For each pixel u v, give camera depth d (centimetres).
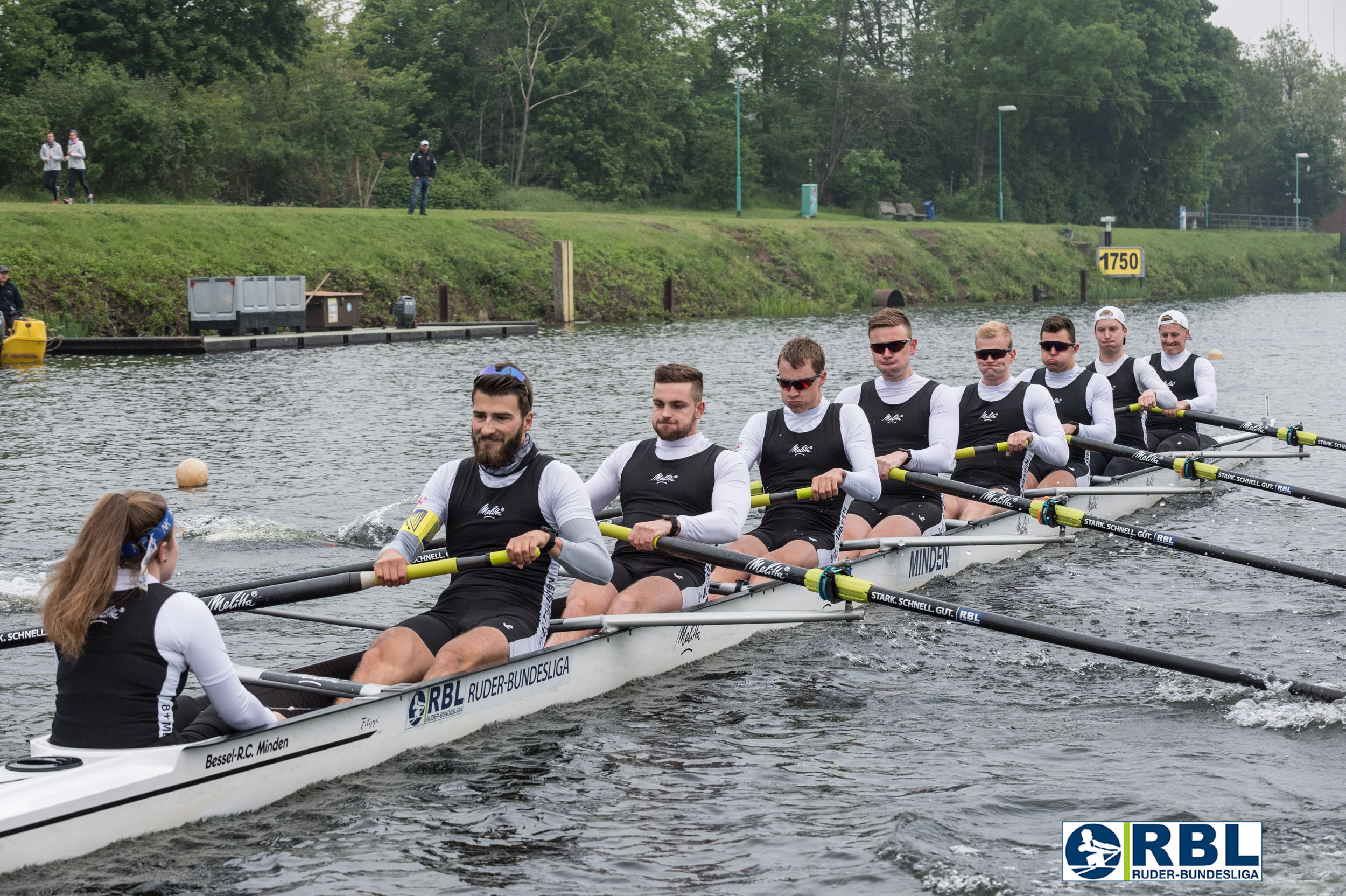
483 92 6494
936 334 3634
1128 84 8069
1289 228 9862
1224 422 1340
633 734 614
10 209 3216
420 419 1770
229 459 1444
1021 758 579
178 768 480
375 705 557
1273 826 496
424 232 4078
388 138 5994
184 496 1231
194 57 4894
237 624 821
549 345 3134
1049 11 7831
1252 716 629
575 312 4159
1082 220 8419
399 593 909
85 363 2572
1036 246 6438
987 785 543
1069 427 1195
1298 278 7644
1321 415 1920
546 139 6531
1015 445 1048
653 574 723
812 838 490
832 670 727
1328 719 616
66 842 455
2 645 505
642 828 502
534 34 6600
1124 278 6475
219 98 4941
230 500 1216
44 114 4191
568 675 656
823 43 7700
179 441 1568
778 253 5191
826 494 812
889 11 8100
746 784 548
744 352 2911
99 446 1524
